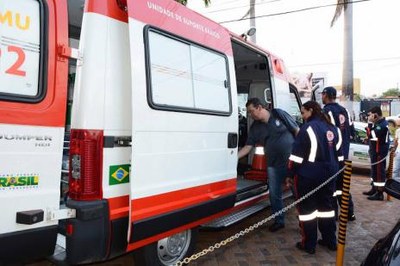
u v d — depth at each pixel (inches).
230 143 163.9
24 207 97.0
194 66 142.5
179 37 134.3
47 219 101.3
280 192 208.5
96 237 108.7
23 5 97.8
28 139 97.6
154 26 122.6
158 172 123.6
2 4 93.9
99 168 109.1
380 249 96.3
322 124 177.9
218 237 202.1
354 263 171.0
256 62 254.5
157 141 122.8
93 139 108.0
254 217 239.6
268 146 206.5
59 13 104.5
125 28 116.8
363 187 354.6
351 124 251.9
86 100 107.6
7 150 94.0
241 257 175.6
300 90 326.3
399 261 85.9
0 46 93.6
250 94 275.0
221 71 160.4
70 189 109.6
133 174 114.0
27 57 98.2
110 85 111.8
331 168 175.5
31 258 101.0
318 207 183.8
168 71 128.4
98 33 109.5
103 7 110.7
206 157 148.1
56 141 103.0
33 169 98.6
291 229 217.0
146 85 118.0
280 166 204.7
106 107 110.6
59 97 103.7
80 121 107.7
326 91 231.6
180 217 133.0
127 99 116.4
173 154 130.0
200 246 188.1
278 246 190.2
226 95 162.7
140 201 116.9
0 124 92.8
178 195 132.6
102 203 109.3
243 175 240.2
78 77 108.9
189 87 138.9
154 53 122.7
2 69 94.0
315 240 181.3
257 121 218.2
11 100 94.7
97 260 111.2
